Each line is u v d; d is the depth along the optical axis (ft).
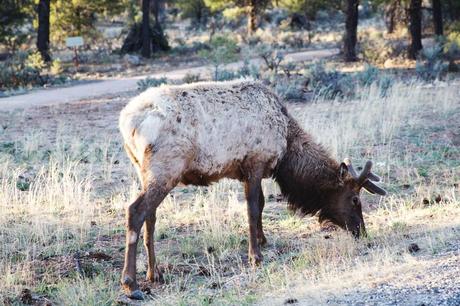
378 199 55.36
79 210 52.95
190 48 237.25
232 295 36.06
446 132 76.48
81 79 169.99
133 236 38.29
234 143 41.93
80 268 42.42
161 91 40.42
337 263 39.78
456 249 38.34
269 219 52.06
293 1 241.55
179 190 59.41
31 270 42.52
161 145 39.27
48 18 207.51
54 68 180.24
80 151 73.56
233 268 42.29
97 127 91.30
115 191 59.57
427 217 48.29
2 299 37.68
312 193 45.88
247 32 273.75
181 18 367.45
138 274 42.37
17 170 62.75
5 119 101.09
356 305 31.32
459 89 106.42
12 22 221.66
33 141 76.13
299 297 33.37
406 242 41.91
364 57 175.11
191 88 41.24
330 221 46.19
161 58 220.02
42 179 62.64
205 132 40.68
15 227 48.98
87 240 47.93
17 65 167.02
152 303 36.76
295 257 42.47
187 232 49.21
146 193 38.83
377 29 272.92
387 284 33.45
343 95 106.73
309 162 45.37
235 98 42.29
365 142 72.79
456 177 59.57
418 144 71.56
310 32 267.59
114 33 315.37
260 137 42.96
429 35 231.50
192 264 43.27
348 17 174.40
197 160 40.75
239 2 269.85
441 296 31.17
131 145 40.19
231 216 51.08
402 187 57.98
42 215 51.62
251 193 43.16
